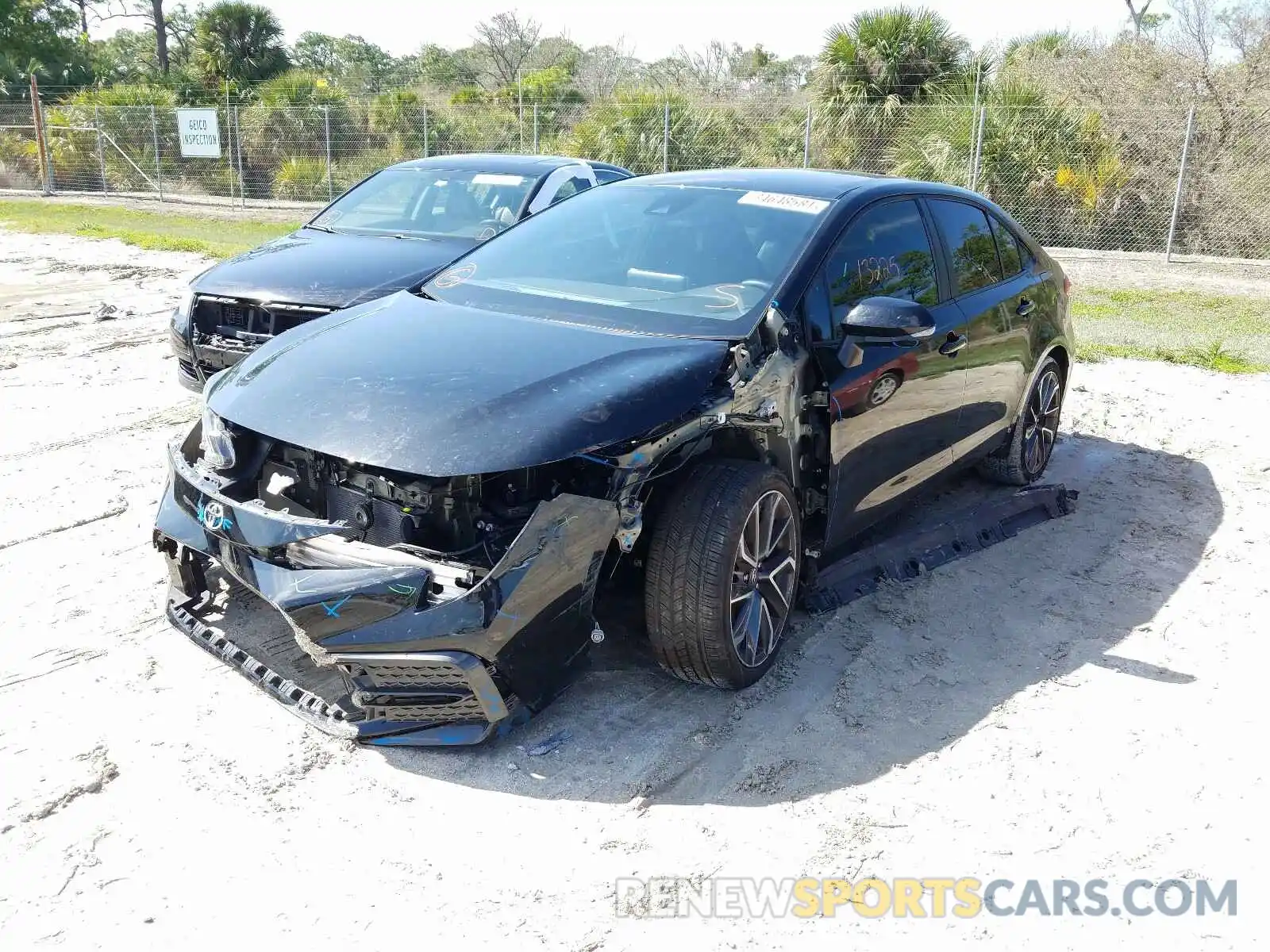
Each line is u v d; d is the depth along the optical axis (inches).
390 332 140.2
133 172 1038.4
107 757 118.6
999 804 117.6
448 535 116.7
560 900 100.4
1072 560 187.0
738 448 136.0
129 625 148.1
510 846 107.7
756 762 123.7
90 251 564.7
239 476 130.2
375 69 2145.7
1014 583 176.4
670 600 127.1
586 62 1530.5
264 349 145.8
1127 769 124.7
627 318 142.4
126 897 98.3
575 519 114.9
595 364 127.2
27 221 716.7
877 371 150.7
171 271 496.7
